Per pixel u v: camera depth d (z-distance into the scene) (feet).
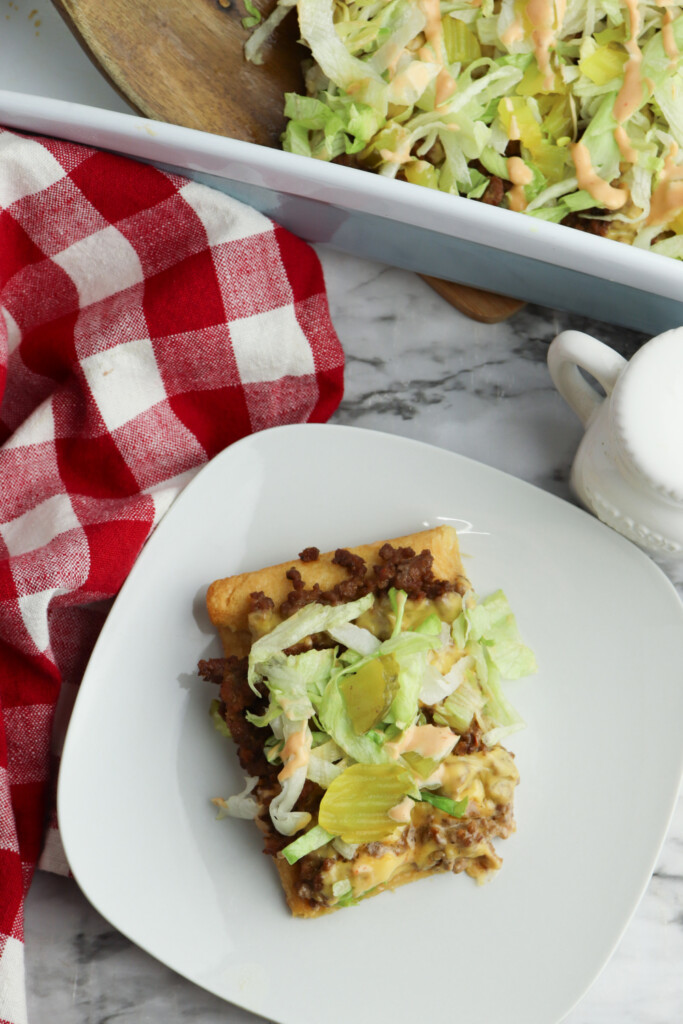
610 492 2.37
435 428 2.54
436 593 2.33
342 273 2.55
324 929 2.36
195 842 2.37
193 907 2.35
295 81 2.45
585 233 2.28
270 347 2.45
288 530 2.45
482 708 2.33
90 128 2.32
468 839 2.26
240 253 2.43
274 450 2.45
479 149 2.38
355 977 2.35
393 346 2.55
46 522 2.41
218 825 2.37
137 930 2.34
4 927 2.32
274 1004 2.34
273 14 2.41
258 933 2.35
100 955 2.44
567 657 2.43
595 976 2.35
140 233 2.46
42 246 2.47
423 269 2.49
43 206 2.43
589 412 2.43
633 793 2.40
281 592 2.36
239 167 2.32
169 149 2.32
